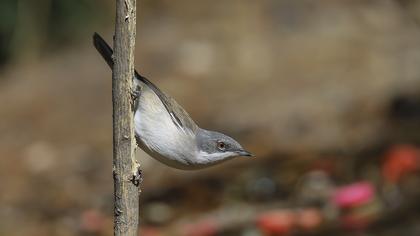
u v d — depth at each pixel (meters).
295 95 16.80
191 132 7.93
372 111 15.66
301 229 11.35
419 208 11.48
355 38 19.00
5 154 16.20
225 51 19.33
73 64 19.84
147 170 14.63
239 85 17.80
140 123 7.60
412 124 14.80
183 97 17.44
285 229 11.31
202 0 22.30
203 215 12.23
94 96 18.38
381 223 11.16
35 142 16.61
